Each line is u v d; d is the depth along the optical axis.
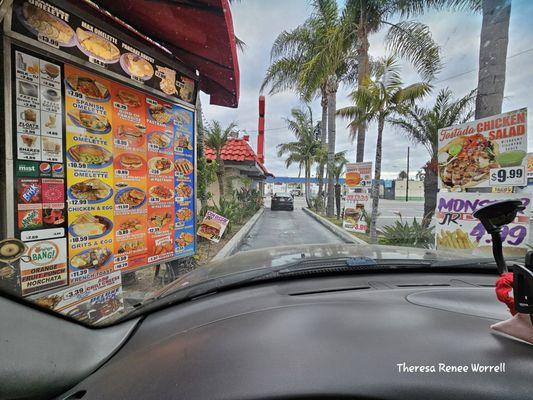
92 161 3.23
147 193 3.93
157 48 3.91
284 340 1.14
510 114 4.63
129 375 1.08
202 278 1.93
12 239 2.31
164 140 4.17
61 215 2.91
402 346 1.08
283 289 1.74
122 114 3.56
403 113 9.80
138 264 3.82
